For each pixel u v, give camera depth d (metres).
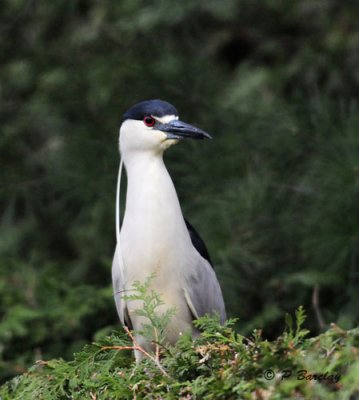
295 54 14.34
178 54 14.05
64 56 14.51
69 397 6.58
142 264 8.28
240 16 14.80
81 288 11.68
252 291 11.84
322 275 11.16
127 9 14.16
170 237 8.33
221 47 14.88
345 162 11.77
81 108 13.94
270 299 11.74
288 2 14.38
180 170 12.66
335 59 13.75
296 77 13.76
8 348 11.21
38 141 14.58
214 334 6.02
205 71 13.51
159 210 8.37
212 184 12.55
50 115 14.04
